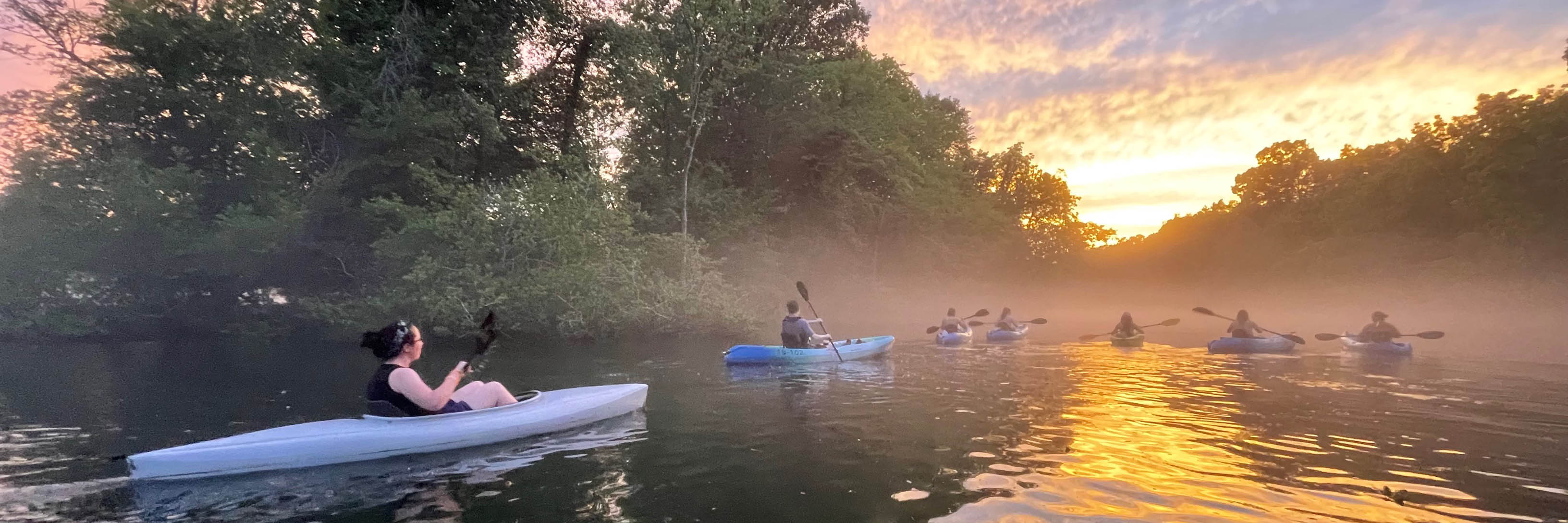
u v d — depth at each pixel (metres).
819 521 3.58
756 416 6.44
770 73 24.89
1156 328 25.09
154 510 3.83
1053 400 7.33
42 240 12.89
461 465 4.74
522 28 18.45
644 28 20.38
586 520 3.64
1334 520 3.48
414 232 13.88
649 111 23.09
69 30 13.95
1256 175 45.12
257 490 4.20
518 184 15.84
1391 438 5.38
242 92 14.72
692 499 3.98
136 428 6.00
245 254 13.91
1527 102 24.03
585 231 14.86
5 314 13.72
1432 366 10.72
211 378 9.16
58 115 13.78
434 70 16.70
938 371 9.99
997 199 42.16
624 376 9.35
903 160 27.67
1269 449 5.03
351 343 14.23
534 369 10.20
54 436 5.68
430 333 14.19
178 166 13.33
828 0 27.94
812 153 25.55
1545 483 4.14
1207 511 3.63
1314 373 9.73
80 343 14.08
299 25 15.27
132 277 14.78
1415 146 29.11
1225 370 10.15
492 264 14.45
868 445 5.25
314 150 15.91
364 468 4.68
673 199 22.23
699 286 16.88
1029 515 3.57
